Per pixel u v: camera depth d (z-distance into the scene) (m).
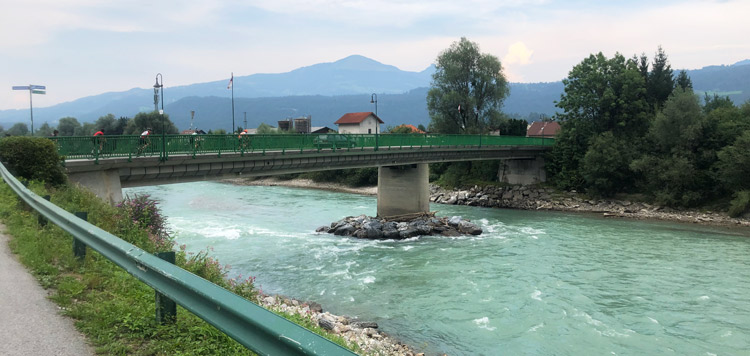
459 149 51.72
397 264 29.19
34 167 19.31
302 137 35.00
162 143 25.55
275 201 61.38
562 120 67.94
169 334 5.19
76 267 7.73
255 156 30.83
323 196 68.31
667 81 71.12
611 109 62.00
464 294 23.03
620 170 58.31
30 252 8.22
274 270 27.61
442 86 74.44
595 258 30.66
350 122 101.88
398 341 17.38
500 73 73.25
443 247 34.56
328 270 27.69
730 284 24.66
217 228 40.56
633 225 45.12
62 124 120.50
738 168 48.12
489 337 17.89
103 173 23.08
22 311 5.70
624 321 19.48
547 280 25.41
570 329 18.66
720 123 53.06
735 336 17.97
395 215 49.72
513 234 40.06
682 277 26.03
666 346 17.16
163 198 63.19
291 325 3.03
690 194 51.44
